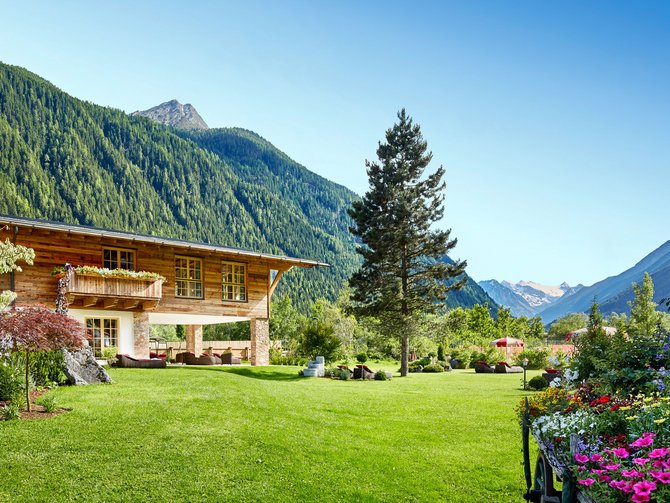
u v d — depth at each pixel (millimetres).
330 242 185375
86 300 21969
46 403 11289
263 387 16609
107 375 15891
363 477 8781
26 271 21406
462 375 30766
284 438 10508
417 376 29516
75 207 139625
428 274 30109
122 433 9977
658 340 6789
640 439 4070
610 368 6750
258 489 7961
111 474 8094
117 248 23828
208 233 167125
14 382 11656
